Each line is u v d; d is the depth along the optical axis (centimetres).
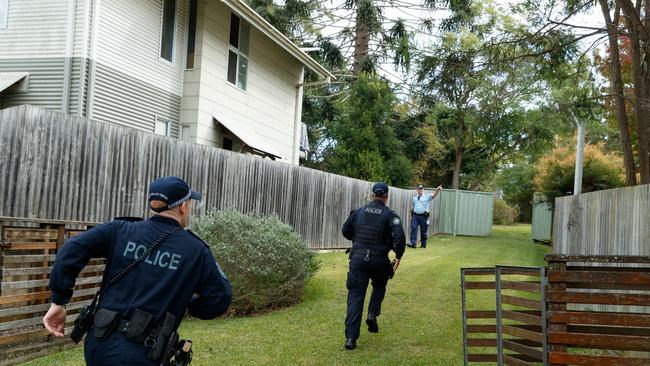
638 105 815
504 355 450
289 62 1900
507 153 3219
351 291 623
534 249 1877
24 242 513
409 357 580
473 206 2542
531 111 2006
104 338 269
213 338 628
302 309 793
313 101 3136
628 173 918
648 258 380
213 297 295
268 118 1766
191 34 1400
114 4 1172
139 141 905
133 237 289
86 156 807
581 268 402
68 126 780
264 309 780
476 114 1048
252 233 770
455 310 813
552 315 386
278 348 597
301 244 834
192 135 1380
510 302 431
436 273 1145
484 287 456
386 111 2783
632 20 758
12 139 708
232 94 1538
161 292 279
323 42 2789
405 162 2802
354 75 2952
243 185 1185
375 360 566
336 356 577
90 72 1116
